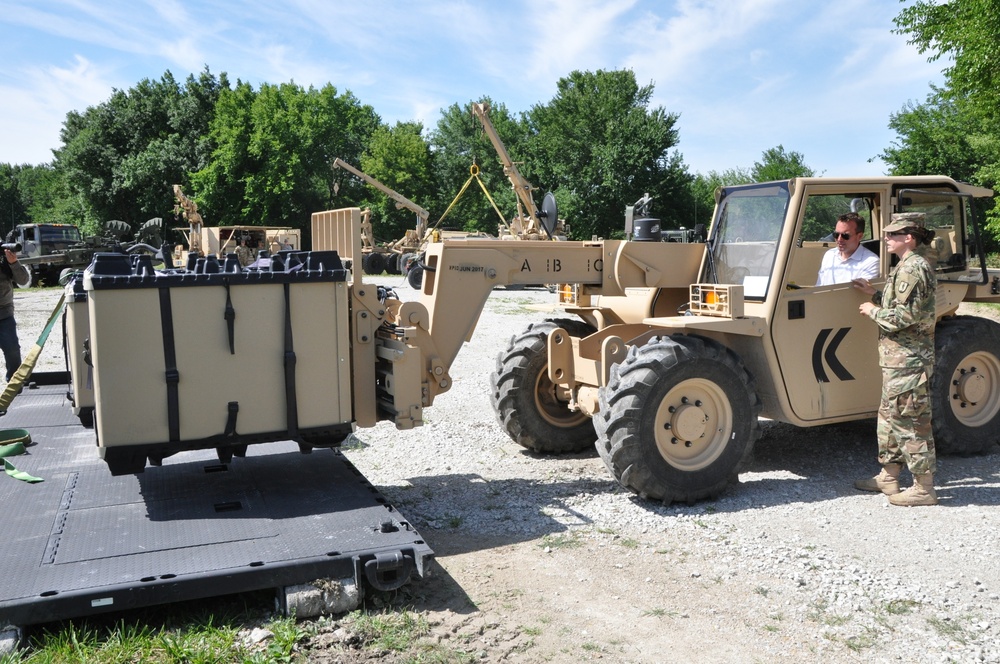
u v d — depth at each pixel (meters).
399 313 4.67
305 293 4.11
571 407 5.82
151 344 3.83
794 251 5.19
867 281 5.31
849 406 5.44
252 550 3.43
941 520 4.67
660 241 5.91
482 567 4.02
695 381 4.90
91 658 2.93
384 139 60.75
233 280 3.95
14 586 3.03
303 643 3.16
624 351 5.32
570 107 54.06
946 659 3.09
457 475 5.72
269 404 4.09
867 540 4.36
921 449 4.90
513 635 3.29
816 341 5.29
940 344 5.74
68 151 53.75
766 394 5.32
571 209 50.56
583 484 5.46
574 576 3.90
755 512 4.84
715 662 3.08
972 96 17.53
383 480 5.61
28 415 5.89
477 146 65.06
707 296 5.23
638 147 48.66
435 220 63.41
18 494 4.20
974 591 3.70
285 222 52.78
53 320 5.02
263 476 4.59
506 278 5.39
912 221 4.87
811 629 3.35
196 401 3.93
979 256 6.05
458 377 9.73
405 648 3.15
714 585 3.79
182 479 4.51
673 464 4.89
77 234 29.41
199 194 50.31
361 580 3.46
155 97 55.88
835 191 5.28
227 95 52.53
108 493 4.23
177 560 3.31
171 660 2.96
